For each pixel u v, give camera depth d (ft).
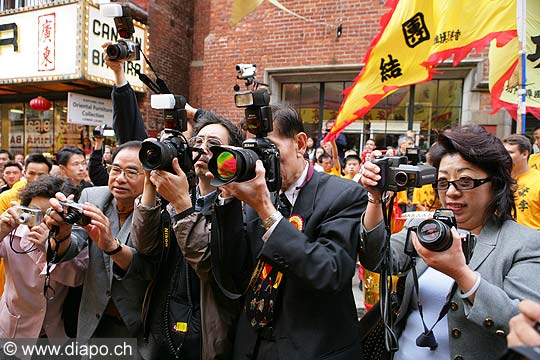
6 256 6.30
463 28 10.33
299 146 4.72
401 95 19.42
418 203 12.67
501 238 4.21
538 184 9.72
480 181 4.24
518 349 2.33
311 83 20.68
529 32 11.07
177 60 25.66
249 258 4.79
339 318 4.31
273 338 4.30
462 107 18.15
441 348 4.32
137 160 6.05
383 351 4.94
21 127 26.32
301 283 3.83
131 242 5.94
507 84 11.76
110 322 5.96
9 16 21.20
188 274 5.63
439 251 3.59
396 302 4.70
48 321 6.34
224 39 21.15
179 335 5.46
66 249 5.52
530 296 3.69
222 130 5.57
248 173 3.59
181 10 25.84
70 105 19.90
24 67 21.11
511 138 10.06
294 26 19.75
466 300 3.77
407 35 11.07
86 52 19.63
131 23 6.74
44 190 6.18
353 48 18.80
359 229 4.30
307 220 4.43
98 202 6.40
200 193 5.41
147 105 22.76
